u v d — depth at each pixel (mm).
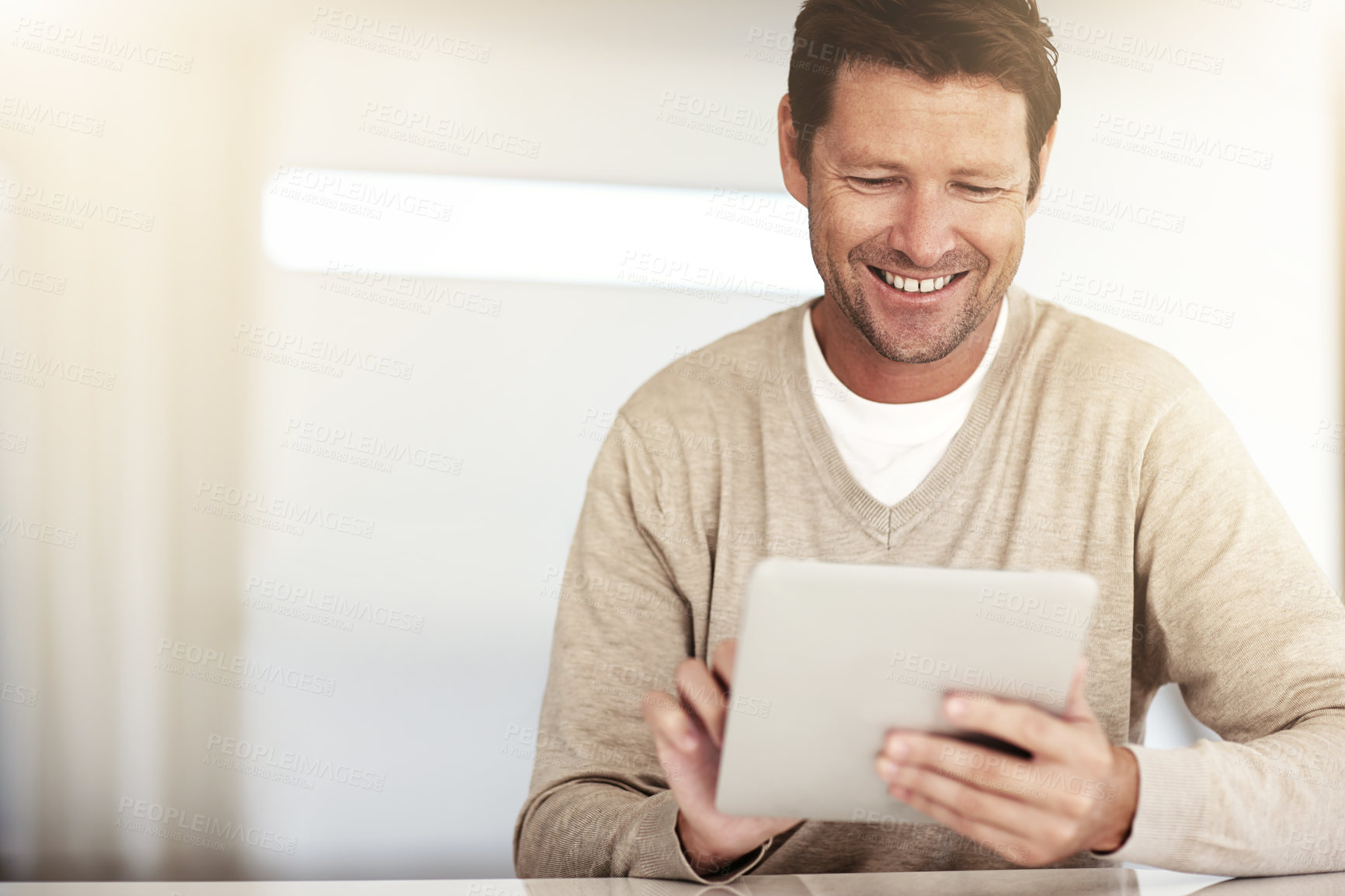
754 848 916
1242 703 1191
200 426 2035
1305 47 2100
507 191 2062
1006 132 1394
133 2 2047
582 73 2072
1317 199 2082
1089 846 894
